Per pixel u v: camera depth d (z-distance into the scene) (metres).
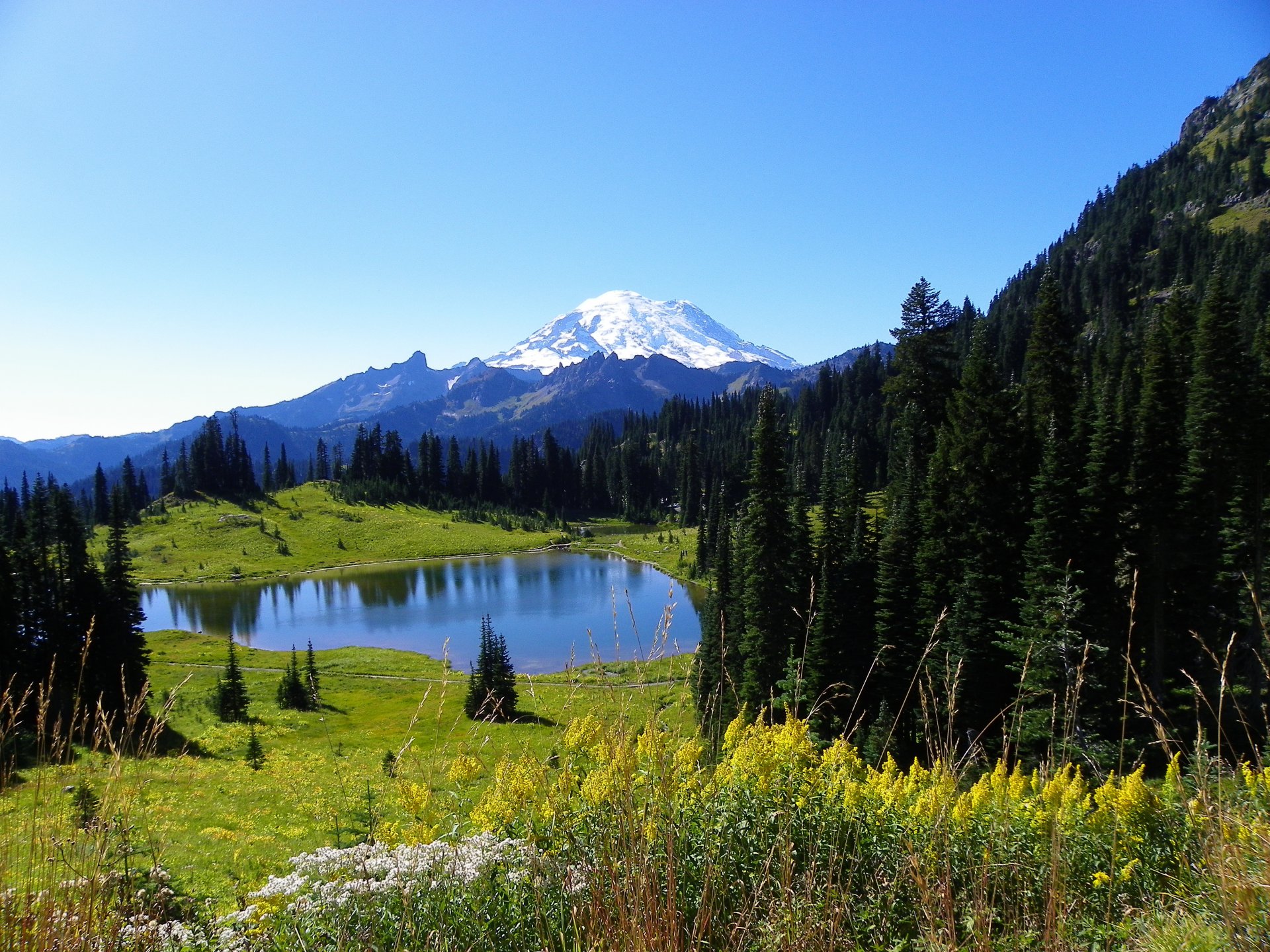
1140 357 68.75
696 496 149.38
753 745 5.10
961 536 28.56
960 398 33.00
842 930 3.48
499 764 4.50
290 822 15.52
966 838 4.62
